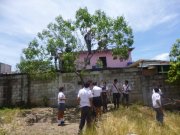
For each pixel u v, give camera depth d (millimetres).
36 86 20719
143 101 19500
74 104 19922
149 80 19828
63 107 13242
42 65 18375
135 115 13250
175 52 19609
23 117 15641
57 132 10688
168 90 19609
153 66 20297
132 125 9656
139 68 20062
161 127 10547
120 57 18578
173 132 10195
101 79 20156
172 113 15836
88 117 9578
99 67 21812
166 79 19750
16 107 20031
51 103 20266
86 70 20172
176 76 18375
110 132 8781
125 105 17188
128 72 20109
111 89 17656
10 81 21125
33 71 18500
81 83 20109
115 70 20219
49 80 20531
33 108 19500
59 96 13266
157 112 12086
